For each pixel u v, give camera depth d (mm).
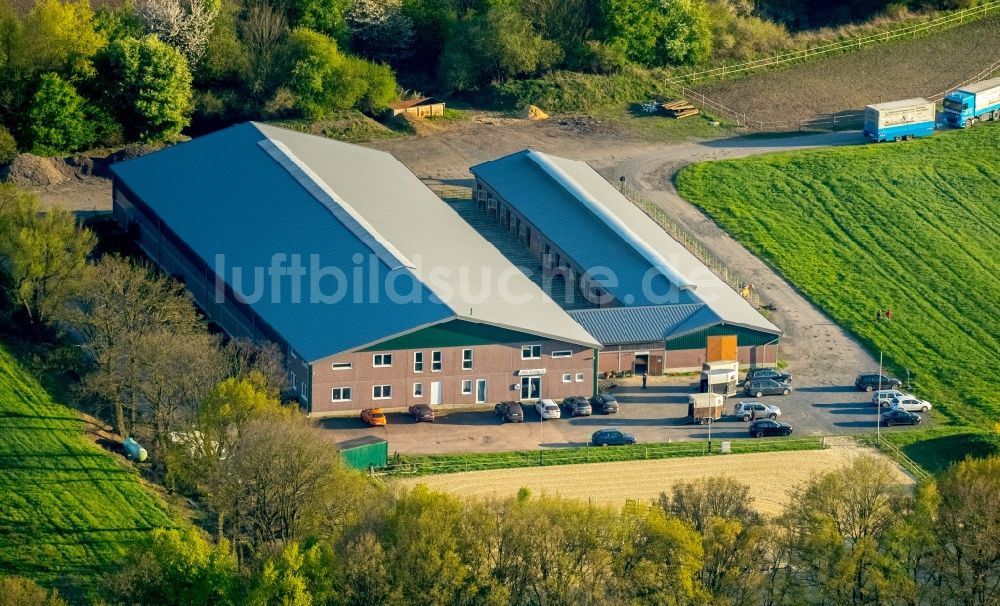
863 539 185500
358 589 170375
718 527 180875
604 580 179000
